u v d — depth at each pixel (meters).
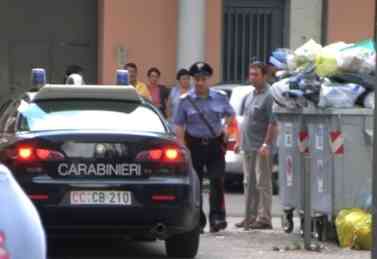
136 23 42.84
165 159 18.55
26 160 18.09
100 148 18.30
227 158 32.59
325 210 21.77
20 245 9.08
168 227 18.52
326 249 20.95
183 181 18.58
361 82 21.95
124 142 18.39
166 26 43.00
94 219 18.08
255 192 24.62
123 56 42.62
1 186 9.17
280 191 24.14
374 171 17.03
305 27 43.94
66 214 17.95
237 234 23.67
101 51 43.34
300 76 22.23
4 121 20.70
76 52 44.69
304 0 43.84
